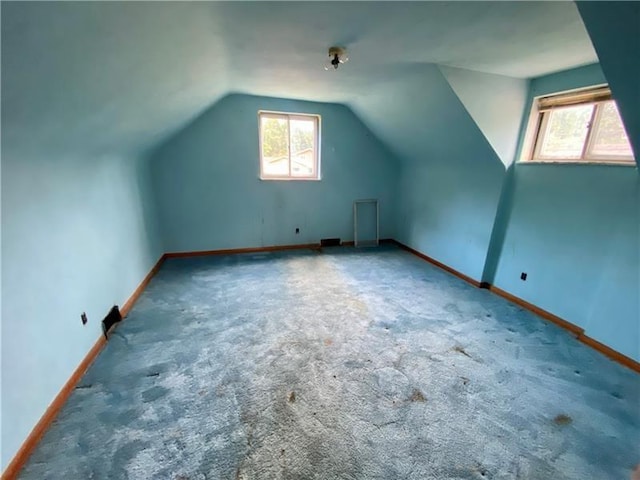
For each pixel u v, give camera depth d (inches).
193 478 53.5
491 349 91.1
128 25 51.8
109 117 79.9
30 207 64.7
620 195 85.7
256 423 64.8
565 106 102.1
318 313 111.0
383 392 73.7
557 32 72.6
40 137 62.9
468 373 80.7
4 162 57.2
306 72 111.6
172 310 112.5
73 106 62.4
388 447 59.8
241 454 58.0
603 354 89.4
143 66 68.6
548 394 73.9
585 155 97.7
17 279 59.7
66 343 73.9
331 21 69.5
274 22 69.9
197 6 58.6
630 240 83.5
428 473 55.1
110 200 105.7
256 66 105.3
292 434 62.3
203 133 159.8
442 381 77.7
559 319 104.8
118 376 78.2
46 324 67.3
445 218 155.9
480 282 135.6
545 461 57.7
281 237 188.4
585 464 57.2
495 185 124.1
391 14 66.1
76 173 84.4
